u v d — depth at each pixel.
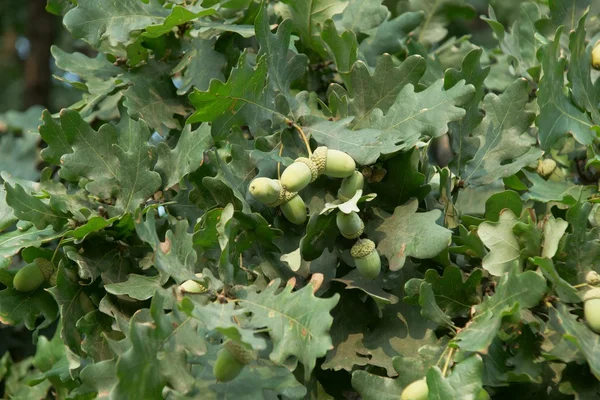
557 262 1.19
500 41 1.39
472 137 1.28
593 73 1.39
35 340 1.30
